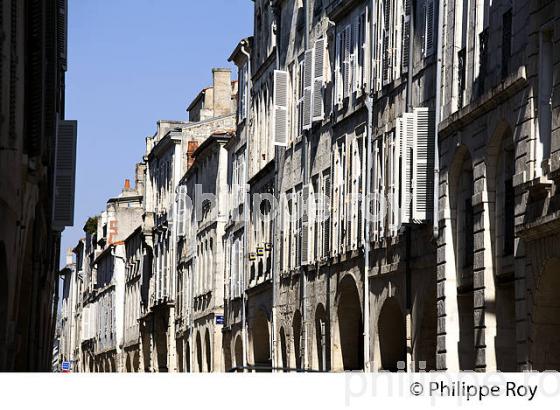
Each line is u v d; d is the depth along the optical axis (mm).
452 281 31500
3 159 25906
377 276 37875
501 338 28484
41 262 42406
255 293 56438
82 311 133125
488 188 28953
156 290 86312
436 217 32312
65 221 39156
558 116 24750
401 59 36781
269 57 55438
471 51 30516
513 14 27359
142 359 92625
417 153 33344
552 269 24969
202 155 71625
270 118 55906
